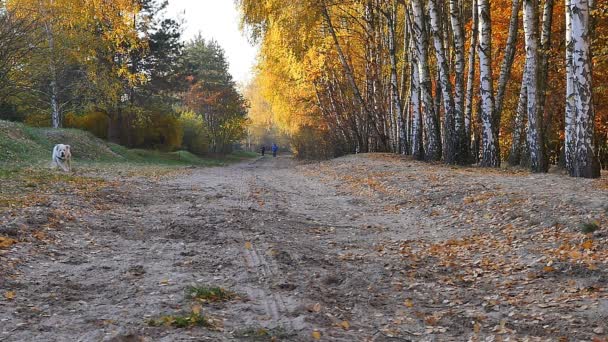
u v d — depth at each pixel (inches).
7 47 1017.5
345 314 249.6
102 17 1294.3
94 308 238.1
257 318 233.6
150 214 487.5
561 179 586.6
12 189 537.6
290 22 1110.4
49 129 1405.0
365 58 1430.9
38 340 198.2
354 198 645.3
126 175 888.9
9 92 1208.2
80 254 334.6
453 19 878.4
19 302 240.5
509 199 488.4
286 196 671.8
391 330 231.5
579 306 257.1
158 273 299.0
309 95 1752.0
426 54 979.3
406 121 1421.0
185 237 395.2
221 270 311.6
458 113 896.9
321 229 455.5
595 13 800.3
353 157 1295.5
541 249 357.1
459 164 898.7
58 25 1290.6
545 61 799.7
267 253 350.0
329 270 321.7
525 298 275.3
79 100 1615.4
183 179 890.1
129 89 1861.5
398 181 706.2
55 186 595.8
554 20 1035.9
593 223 374.3
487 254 365.4
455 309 262.8
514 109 1226.0
